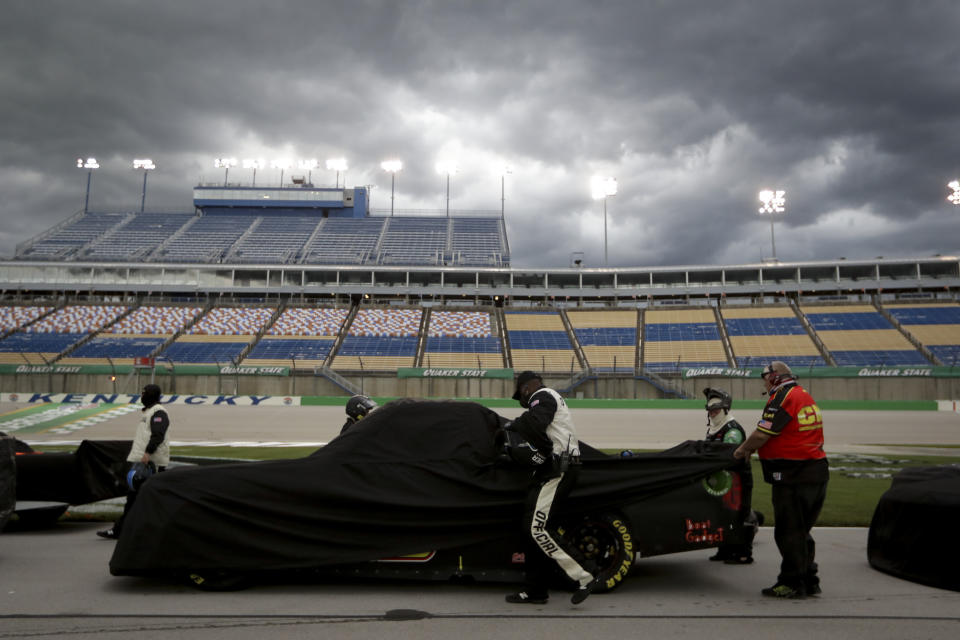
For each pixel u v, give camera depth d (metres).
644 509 4.77
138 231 66.31
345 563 4.41
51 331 49.09
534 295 55.88
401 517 4.50
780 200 57.09
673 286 55.09
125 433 24.06
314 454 4.73
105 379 41.59
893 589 4.70
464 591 4.54
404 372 43.00
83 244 62.53
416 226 70.94
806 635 3.62
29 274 54.59
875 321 48.88
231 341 48.38
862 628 3.75
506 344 49.25
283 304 54.94
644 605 4.25
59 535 6.87
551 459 4.23
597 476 4.66
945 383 39.06
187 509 4.39
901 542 5.08
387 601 4.25
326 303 56.03
